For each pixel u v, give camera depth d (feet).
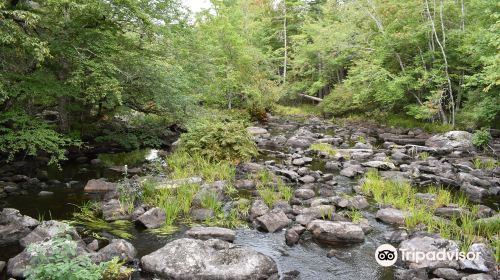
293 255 19.72
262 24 120.26
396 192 30.04
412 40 62.44
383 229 23.18
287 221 23.72
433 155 47.80
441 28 65.10
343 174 36.78
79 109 45.16
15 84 31.68
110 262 16.69
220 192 29.22
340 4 105.60
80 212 25.52
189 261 17.15
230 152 41.93
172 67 45.85
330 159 44.32
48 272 12.36
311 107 110.83
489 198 29.89
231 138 42.11
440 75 64.34
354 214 24.58
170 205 24.97
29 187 31.55
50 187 31.81
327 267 18.40
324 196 29.43
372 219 24.84
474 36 54.13
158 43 43.01
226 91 81.20
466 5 66.03
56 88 33.45
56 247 14.01
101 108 50.80
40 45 26.22
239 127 44.60
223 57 76.54
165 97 43.86
